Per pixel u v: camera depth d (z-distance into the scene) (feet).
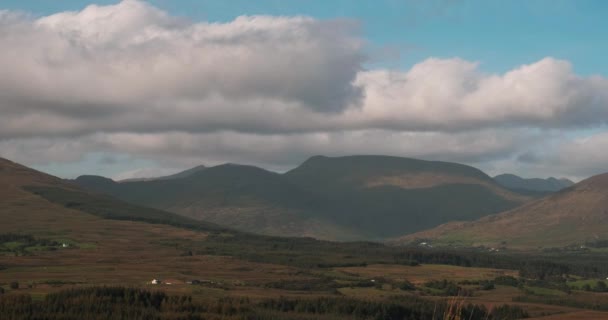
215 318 483.51
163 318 473.26
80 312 467.52
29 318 444.14
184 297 543.80
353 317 553.64
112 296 516.32
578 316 582.76
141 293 527.81
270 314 531.09
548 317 575.38
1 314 451.94
